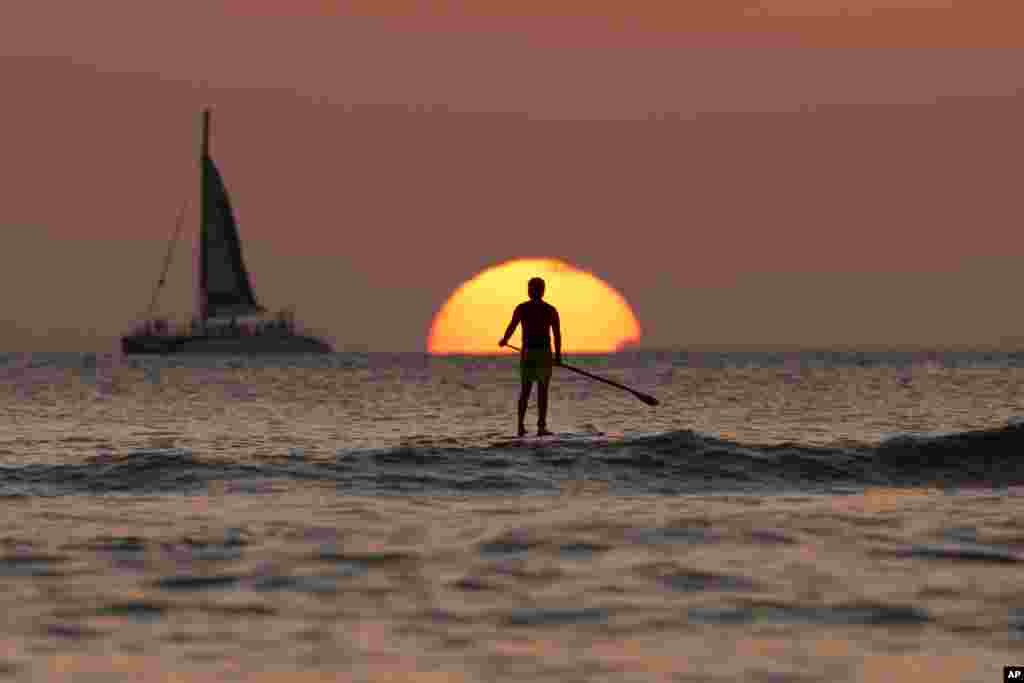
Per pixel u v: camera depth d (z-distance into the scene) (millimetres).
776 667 31844
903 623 36031
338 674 31234
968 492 63250
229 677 31000
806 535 49188
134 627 35406
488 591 39625
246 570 42562
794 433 106750
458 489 62719
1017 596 39031
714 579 41188
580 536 48812
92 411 154500
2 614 36594
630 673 31297
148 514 54938
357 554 45281
